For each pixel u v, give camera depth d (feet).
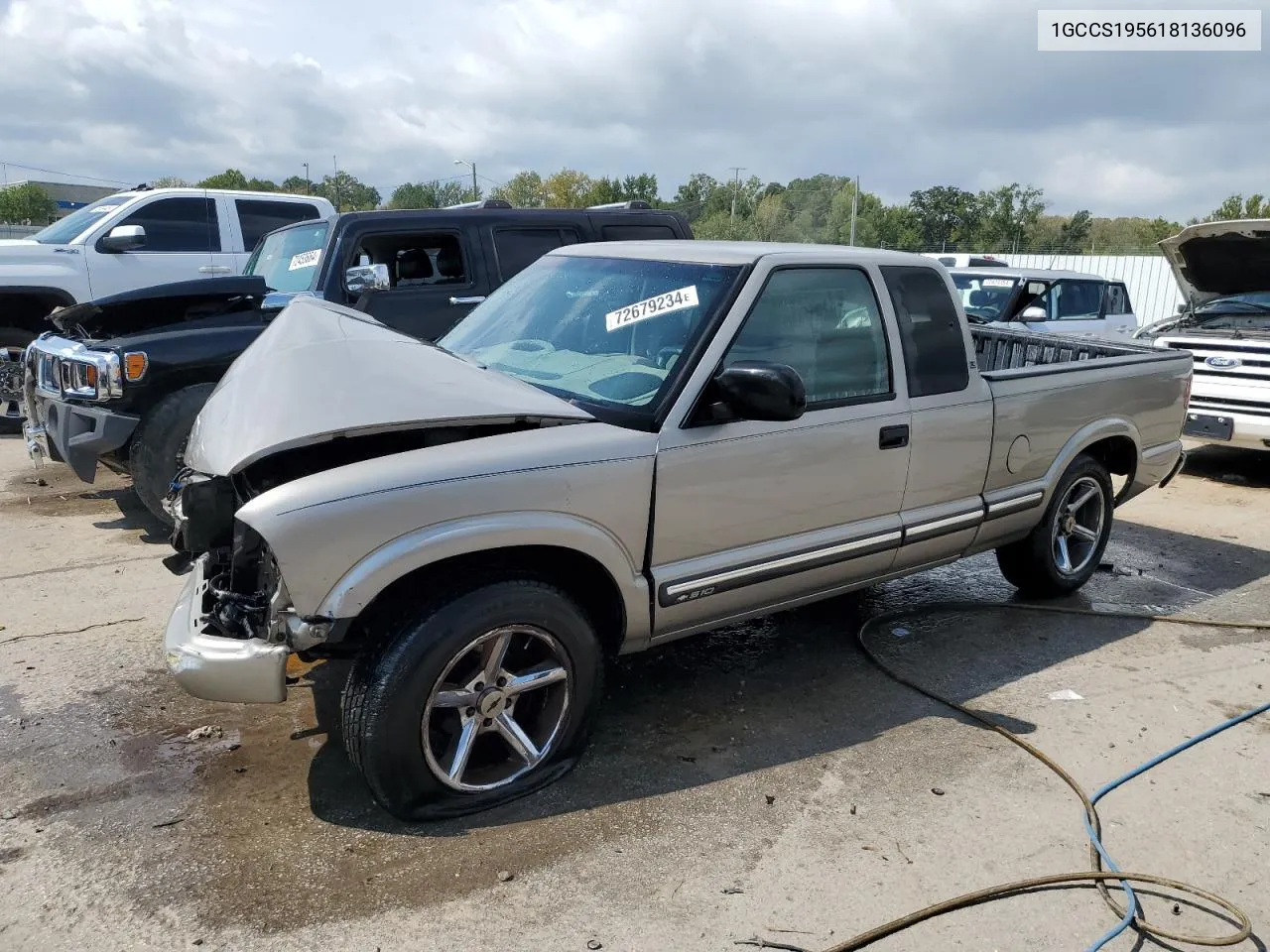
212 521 10.39
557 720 10.93
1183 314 31.58
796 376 10.80
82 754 11.59
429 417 10.11
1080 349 19.97
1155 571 19.97
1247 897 9.64
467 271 24.88
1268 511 25.38
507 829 10.25
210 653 9.70
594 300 13.14
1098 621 17.01
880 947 8.71
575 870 9.62
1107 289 38.88
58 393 20.18
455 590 9.98
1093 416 16.80
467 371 11.32
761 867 9.78
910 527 13.85
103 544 19.71
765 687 13.94
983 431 14.65
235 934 8.59
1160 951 8.82
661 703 13.34
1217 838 10.60
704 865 9.78
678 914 9.04
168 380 19.70
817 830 10.44
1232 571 20.12
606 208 27.50
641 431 11.09
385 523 9.37
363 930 8.68
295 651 9.53
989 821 10.74
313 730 12.26
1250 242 27.55
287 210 36.45
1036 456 15.84
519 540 10.02
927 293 14.11
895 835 10.42
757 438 11.81
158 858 9.63
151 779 11.05
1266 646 16.07
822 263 12.83
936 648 15.60
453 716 10.36
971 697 13.85
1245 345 27.30
